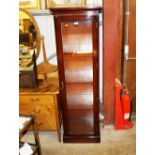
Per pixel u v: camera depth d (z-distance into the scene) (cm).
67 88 229
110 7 219
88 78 223
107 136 255
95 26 202
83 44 211
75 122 242
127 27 246
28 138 260
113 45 234
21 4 250
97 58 214
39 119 242
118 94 252
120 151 229
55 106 235
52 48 270
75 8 193
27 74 234
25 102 235
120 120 263
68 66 220
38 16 257
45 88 239
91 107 235
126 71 270
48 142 253
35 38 249
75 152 232
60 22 202
